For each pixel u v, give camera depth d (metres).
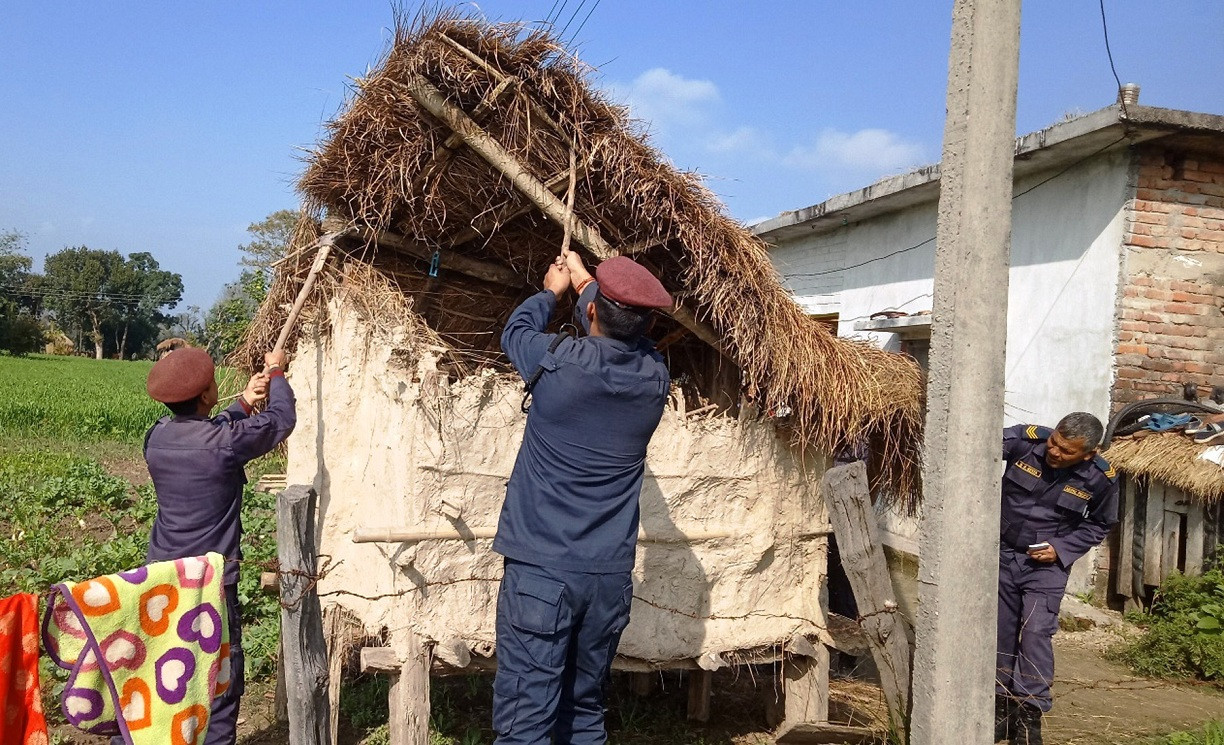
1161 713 5.73
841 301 12.88
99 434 17.06
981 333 3.45
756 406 4.51
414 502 3.94
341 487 4.69
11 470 11.47
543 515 3.12
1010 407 9.52
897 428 4.71
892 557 6.42
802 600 4.80
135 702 2.97
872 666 6.40
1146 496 7.84
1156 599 7.66
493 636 4.13
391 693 4.00
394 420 4.15
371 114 4.15
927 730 3.52
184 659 3.07
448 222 5.03
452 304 5.85
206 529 3.70
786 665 4.84
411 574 3.93
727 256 4.01
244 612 6.43
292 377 5.24
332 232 4.81
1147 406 8.02
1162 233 8.27
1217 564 7.22
